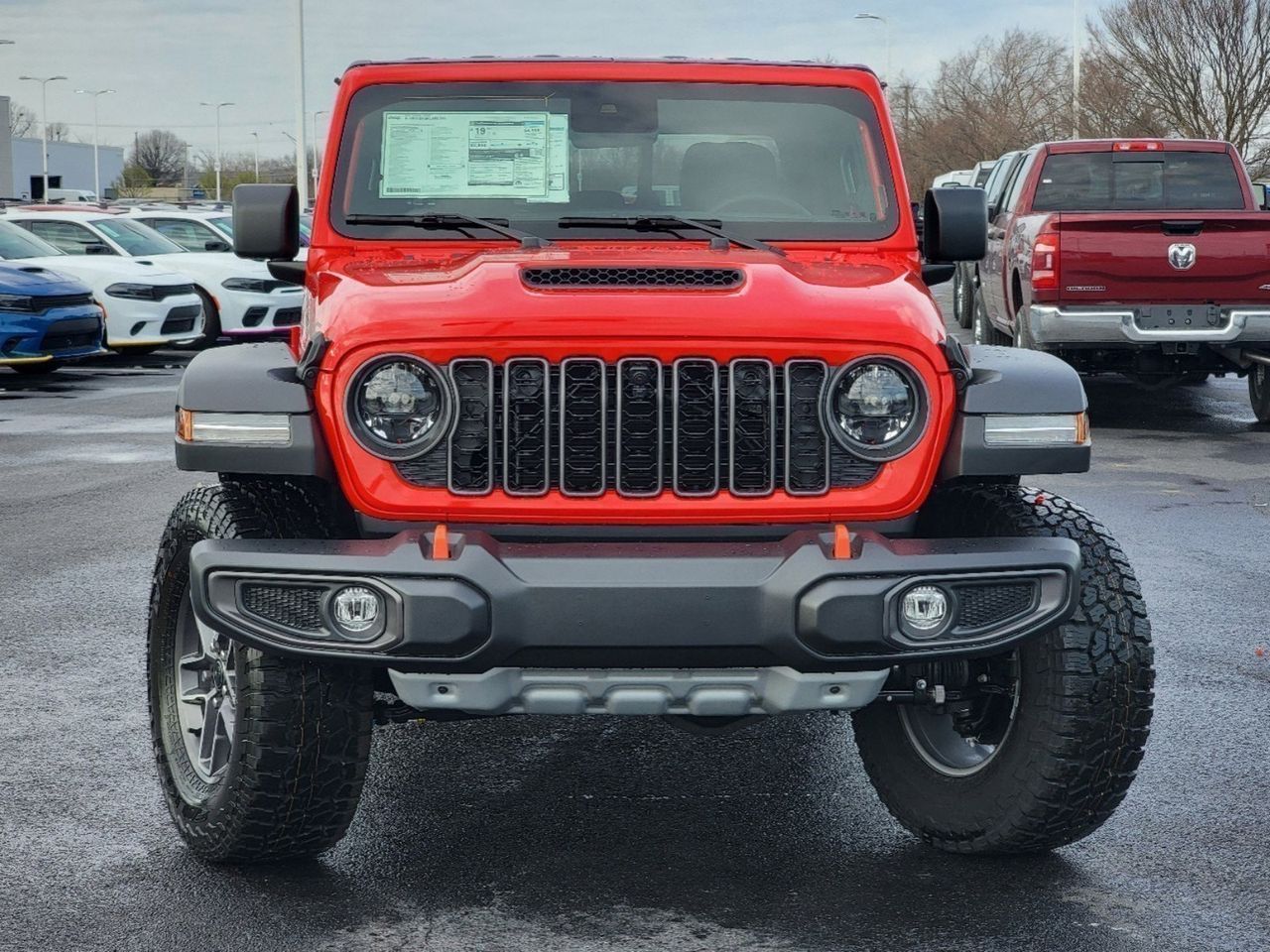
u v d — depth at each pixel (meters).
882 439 4.44
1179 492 11.10
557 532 4.39
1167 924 4.30
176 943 4.18
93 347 18.84
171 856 4.79
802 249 5.54
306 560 4.21
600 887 4.57
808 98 5.72
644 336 4.32
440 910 4.41
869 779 5.32
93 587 8.26
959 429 4.50
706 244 5.48
